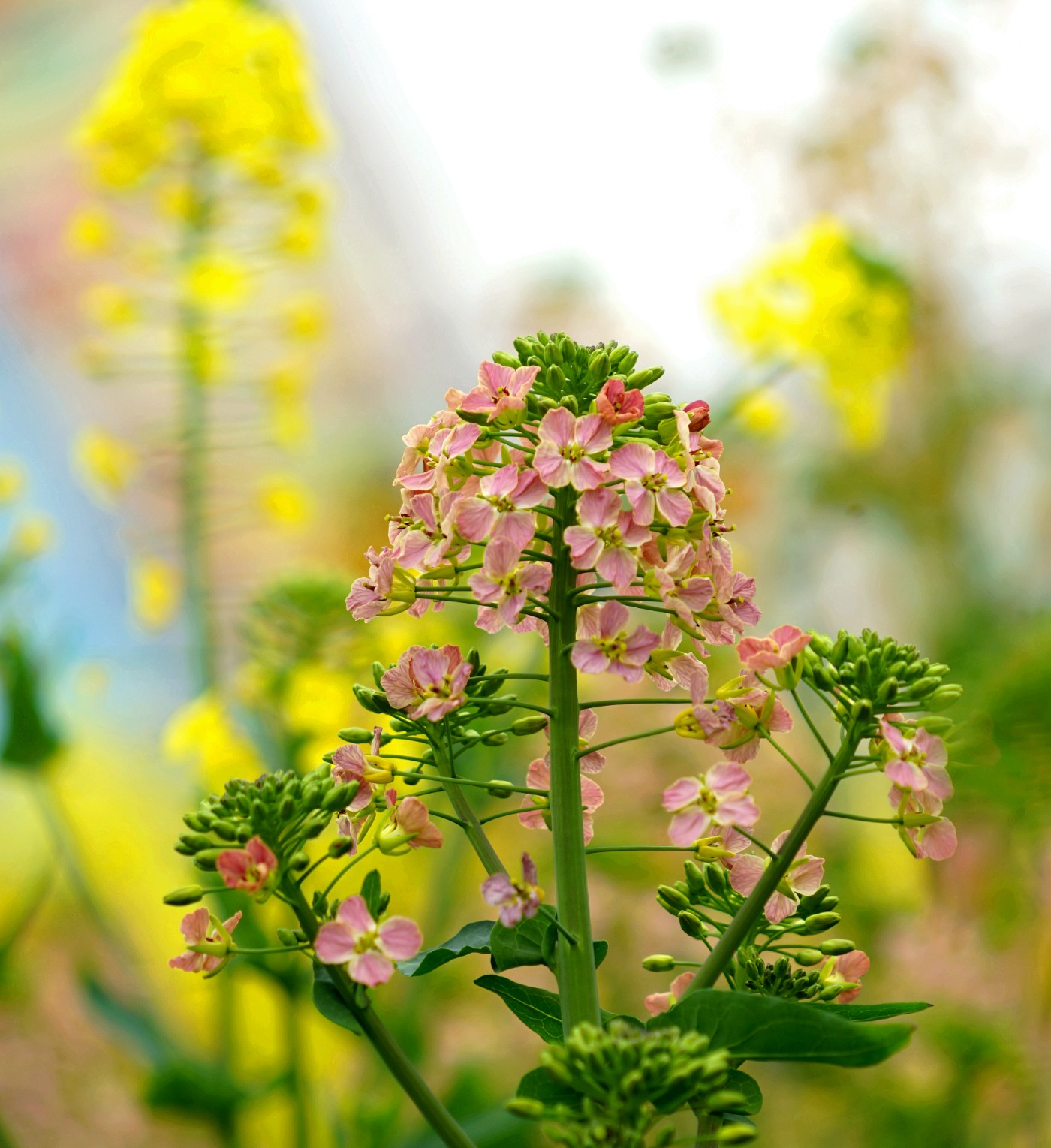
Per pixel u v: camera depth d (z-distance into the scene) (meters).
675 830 0.50
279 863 0.50
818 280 1.18
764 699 0.51
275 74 1.12
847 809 1.14
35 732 0.99
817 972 0.53
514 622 0.51
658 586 0.51
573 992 0.50
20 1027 1.16
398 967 0.51
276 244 1.13
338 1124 0.88
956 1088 0.89
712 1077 0.48
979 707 0.72
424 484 0.52
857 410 1.23
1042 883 0.86
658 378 0.52
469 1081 0.92
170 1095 0.88
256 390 1.12
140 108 1.09
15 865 1.38
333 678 0.93
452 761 0.53
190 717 0.96
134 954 1.05
